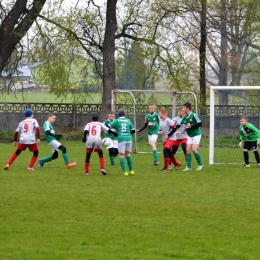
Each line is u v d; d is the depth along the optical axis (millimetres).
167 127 29469
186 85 54375
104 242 13773
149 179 24953
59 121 56656
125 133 26391
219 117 41438
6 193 20766
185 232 14789
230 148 42031
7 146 45438
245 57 71250
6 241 13820
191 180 24672
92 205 18453
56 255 12562
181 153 40188
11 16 52250
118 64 57375
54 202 18953
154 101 52406
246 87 32031
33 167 29750
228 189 22016
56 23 52844
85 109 56938
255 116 41469
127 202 19000
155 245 13500
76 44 53844
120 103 53781
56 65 54594
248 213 17266
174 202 19031
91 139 26016
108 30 54094
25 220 16156
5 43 52562
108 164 31984
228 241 13883
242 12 55344
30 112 28250
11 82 57312
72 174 26719
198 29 57250
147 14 54781
